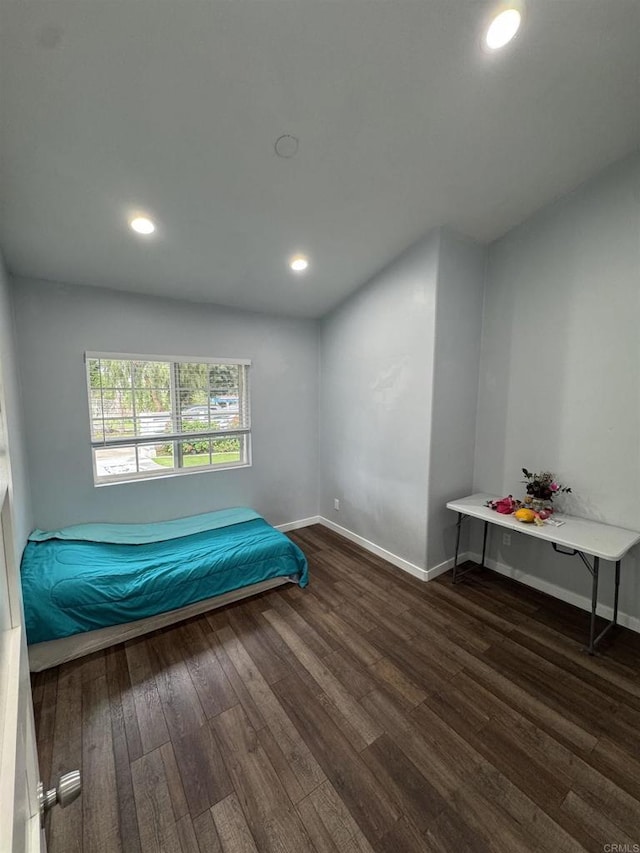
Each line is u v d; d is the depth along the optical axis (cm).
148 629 223
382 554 329
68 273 258
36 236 217
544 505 256
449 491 296
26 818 56
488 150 198
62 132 156
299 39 135
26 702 70
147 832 122
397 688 182
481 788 135
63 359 270
